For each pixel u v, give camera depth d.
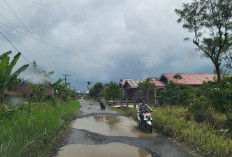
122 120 11.09
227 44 12.05
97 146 5.65
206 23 12.13
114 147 5.54
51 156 4.77
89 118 12.24
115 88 26.30
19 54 10.84
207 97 7.22
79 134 7.27
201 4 11.84
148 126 7.57
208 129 6.56
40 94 16.44
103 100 19.75
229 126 6.81
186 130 6.28
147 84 17.11
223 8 11.20
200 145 5.18
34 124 5.90
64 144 5.86
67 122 9.85
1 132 4.89
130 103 24.30
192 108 7.86
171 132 6.71
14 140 4.41
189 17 12.35
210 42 12.02
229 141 5.27
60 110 11.91
